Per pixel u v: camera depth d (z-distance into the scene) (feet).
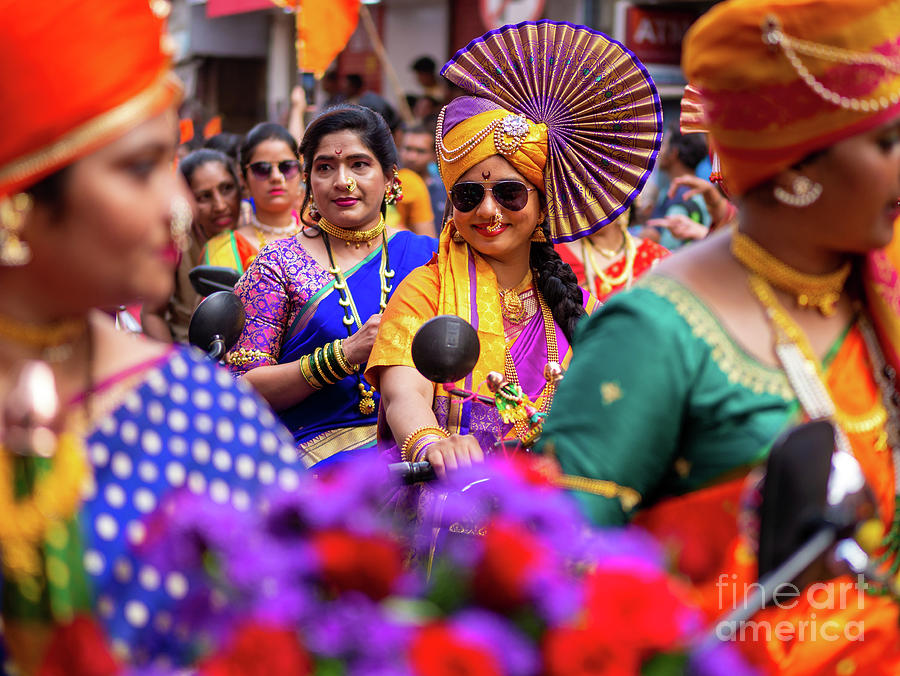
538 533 5.18
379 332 10.83
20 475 5.31
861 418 6.93
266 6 38.78
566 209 11.09
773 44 6.41
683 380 6.70
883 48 6.41
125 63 5.20
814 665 6.72
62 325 5.64
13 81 5.04
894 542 6.97
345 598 4.79
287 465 6.23
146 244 5.40
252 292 13.98
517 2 27.68
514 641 4.58
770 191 6.80
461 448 8.67
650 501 7.02
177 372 6.01
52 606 5.32
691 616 4.91
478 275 10.94
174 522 5.32
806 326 6.96
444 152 11.09
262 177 19.49
